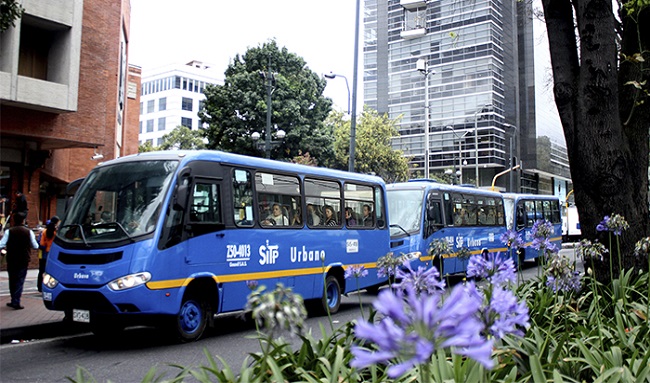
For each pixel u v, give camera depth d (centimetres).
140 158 910
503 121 6194
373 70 6719
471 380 341
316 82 3884
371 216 1339
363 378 439
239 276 951
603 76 741
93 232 842
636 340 502
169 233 838
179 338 864
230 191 956
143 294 795
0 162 1867
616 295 661
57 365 726
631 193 759
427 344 127
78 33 1838
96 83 2014
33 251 2050
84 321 817
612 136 746
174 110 8275
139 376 669
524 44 6850
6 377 664
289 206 1091
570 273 483
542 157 6994
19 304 1116
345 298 1484
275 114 3531
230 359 761
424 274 285
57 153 2261
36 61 1831
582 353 469
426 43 6344
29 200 1950
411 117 6444
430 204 1647
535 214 2552
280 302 216
